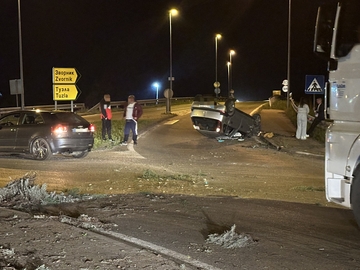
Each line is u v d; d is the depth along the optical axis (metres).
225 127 20.45
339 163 6.24
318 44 6.29
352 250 6.01
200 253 5.64
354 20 6.05
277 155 17.62
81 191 10.09
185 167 14.59
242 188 11.16
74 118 15.73
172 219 7.11
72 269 4.76
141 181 11.53
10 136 15.41
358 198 6.07
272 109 42.62
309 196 10.19
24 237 5.64
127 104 19.38
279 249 5.91
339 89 6.23
